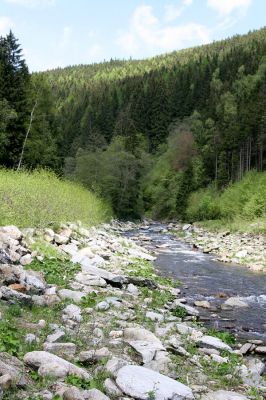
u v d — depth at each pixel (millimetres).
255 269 23062
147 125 118438
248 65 134500
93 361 6883
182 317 11844
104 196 60656
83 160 65500
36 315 8609
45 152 55688
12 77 51156
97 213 35688
